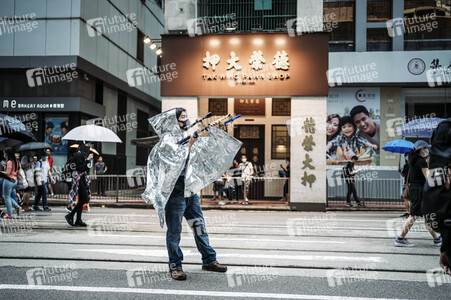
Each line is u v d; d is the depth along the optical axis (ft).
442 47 54.75
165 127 14.78
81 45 55.16
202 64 45.32
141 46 78.95
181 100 45.65
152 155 14.89
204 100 56.44
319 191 43.88
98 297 12.53
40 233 24.62
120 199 48.14
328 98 56.18
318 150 43.96
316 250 20.13
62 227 27.37
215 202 48.14
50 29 54.80
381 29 55.67
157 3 89.97
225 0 47.50
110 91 66.18
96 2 59.72
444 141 8.72
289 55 44.34
